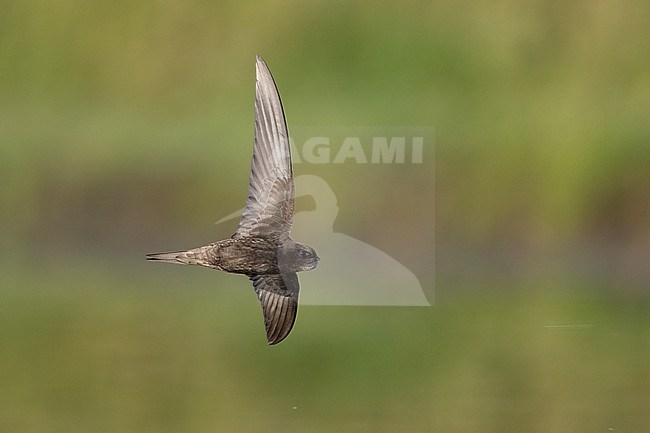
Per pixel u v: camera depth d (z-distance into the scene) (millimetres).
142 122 18047
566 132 17328
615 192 16812
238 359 12508
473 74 18156
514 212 16781
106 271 16406
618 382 11641
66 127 18016
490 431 10352
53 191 17500
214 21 18734
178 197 17391
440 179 16766
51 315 14047
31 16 19000
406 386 11727
